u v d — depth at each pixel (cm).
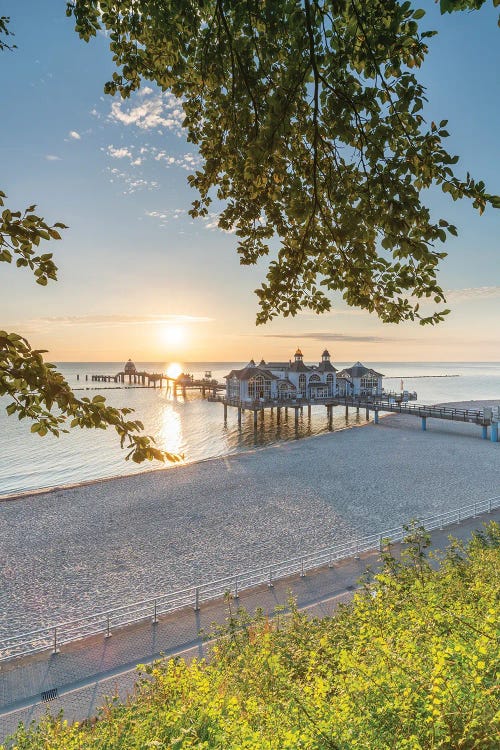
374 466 3481
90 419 284
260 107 395
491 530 1334
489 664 384
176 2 367
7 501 2802
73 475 3862
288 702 451
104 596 1655
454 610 607
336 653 638
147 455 299
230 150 470
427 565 1033
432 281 411
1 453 4700
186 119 528
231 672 688
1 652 1313
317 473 3341
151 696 664
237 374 6431
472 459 3575
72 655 1088
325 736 357
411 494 2775
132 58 473
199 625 1213
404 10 290
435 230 329
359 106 336
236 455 4062
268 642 773
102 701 929
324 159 420
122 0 430
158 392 12594
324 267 488
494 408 6456
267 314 511
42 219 281
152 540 2166
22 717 890
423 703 364
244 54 380
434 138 317
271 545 2070
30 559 1980
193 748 410
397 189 323
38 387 266
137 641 1143
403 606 752
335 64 335
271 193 473
